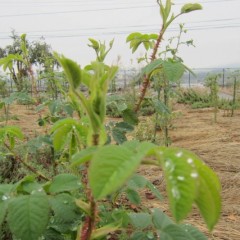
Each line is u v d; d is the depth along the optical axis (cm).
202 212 74
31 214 95
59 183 110
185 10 169
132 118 189
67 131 128
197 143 704
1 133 161
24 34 234
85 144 127
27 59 240
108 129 185
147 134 601
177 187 62
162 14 172
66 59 88
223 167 518
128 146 78
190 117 1099
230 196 403
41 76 261
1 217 97
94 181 61
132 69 796
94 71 96
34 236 93
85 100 93
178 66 146
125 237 213
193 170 63
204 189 72
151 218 123
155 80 491
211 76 1094
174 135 783
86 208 104
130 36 196
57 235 140
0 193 105
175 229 112
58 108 223
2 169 340
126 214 125
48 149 367
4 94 857
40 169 321
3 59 218
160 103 199
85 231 106
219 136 761
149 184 140
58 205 110
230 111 1241
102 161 63
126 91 837
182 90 1563
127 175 59
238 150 617
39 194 101
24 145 346
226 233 309
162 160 66
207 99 1459
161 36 172
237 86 1311
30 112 1129
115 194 166
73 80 90
